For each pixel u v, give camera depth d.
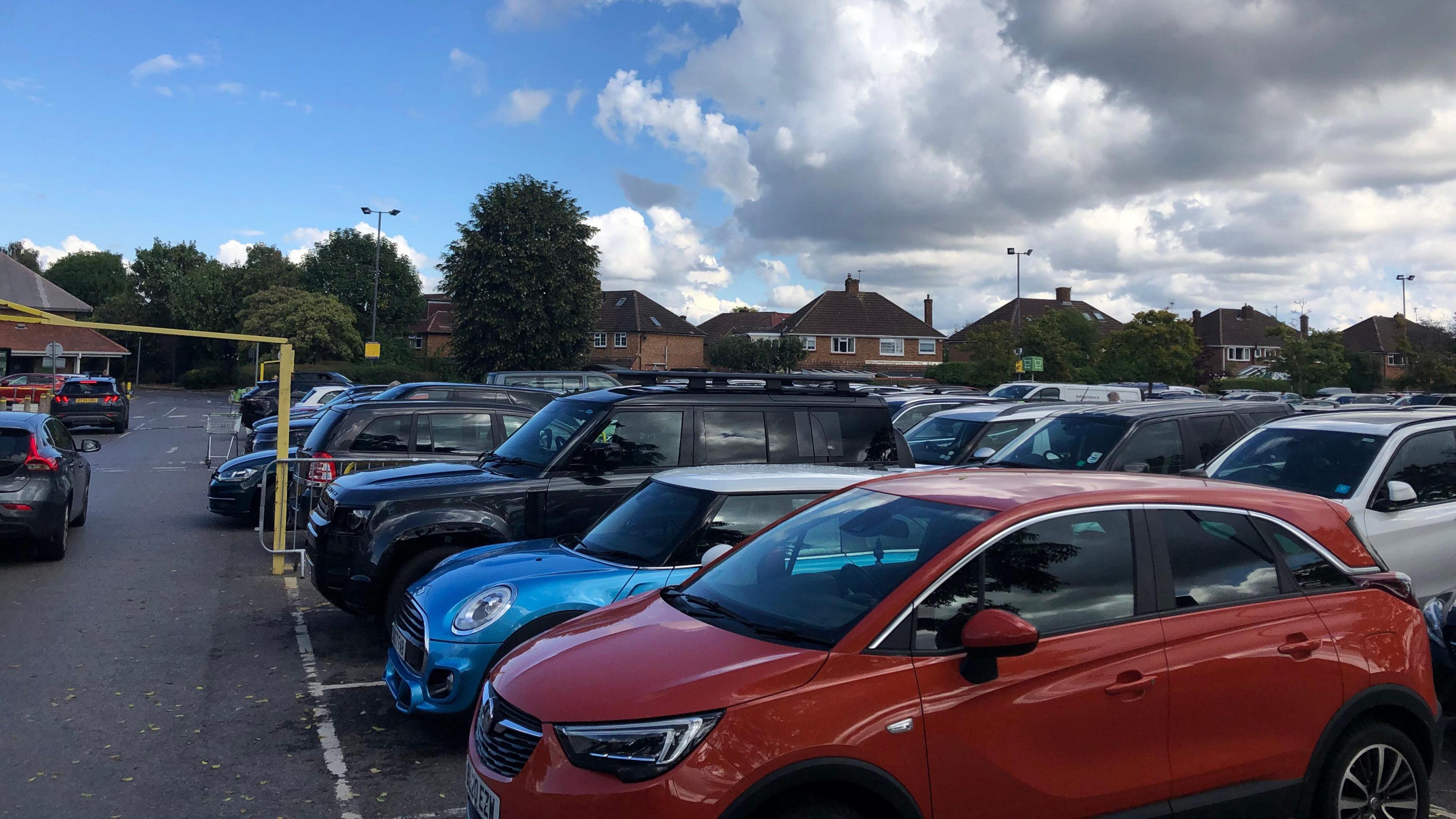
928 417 14.13
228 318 71.12
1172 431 9.17
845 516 4.03
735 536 5.54
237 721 5.74
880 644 3.20
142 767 5.04
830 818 2.97
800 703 3.01
